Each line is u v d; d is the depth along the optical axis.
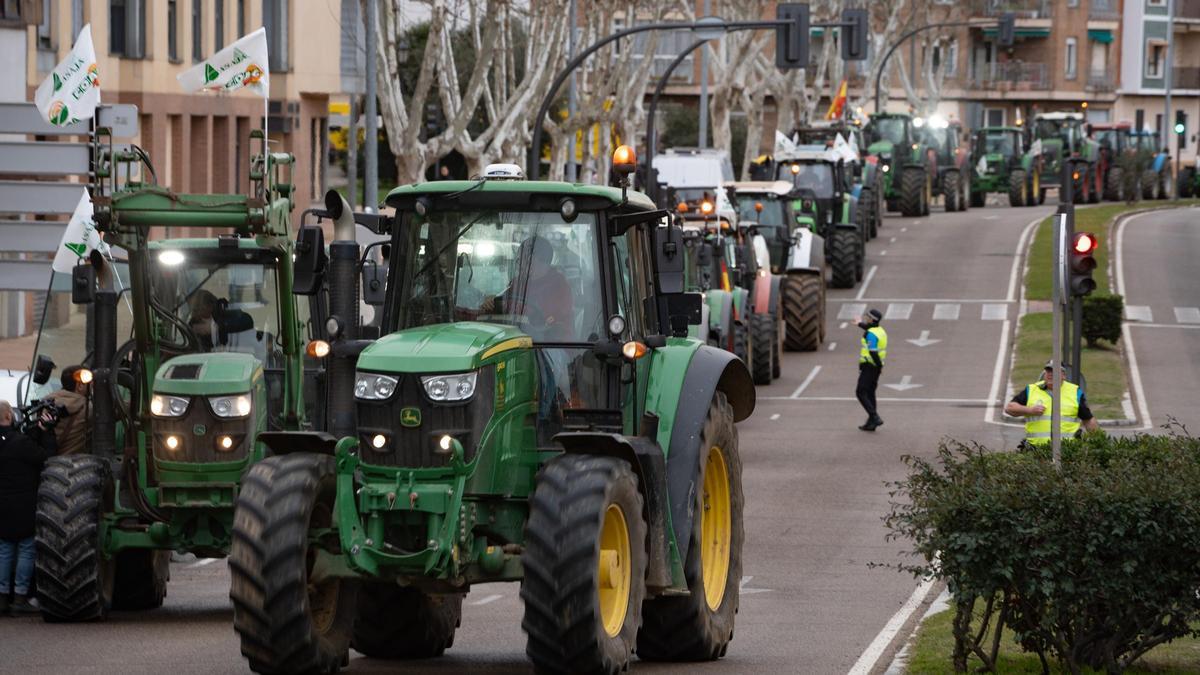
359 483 30.67
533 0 121.25
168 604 45.19
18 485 41.78
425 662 35.50
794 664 35.38
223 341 42.97
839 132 163.38
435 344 30.67
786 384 102.19
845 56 108.56
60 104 57.25
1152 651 35.62
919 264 153.38
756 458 76.19
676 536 33.47
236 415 40.06
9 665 34.50
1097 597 30.88
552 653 29.83
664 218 35.22
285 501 30.33
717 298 84.19
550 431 32.53
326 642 31.17
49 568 40.12
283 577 29.98
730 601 36.66
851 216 142.25
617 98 155.38
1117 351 113.44
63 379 44.41
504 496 31.17
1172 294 137.12
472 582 31.58
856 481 69.56
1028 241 167.00
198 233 113.31
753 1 175.75
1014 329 123.56
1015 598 32.12
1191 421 89.06
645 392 34.12
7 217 88.94
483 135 112.81
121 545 41.16
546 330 32.72
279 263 43.03
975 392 99.75
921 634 37.44
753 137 195.00
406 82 183.38
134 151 41.62
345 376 32.84
